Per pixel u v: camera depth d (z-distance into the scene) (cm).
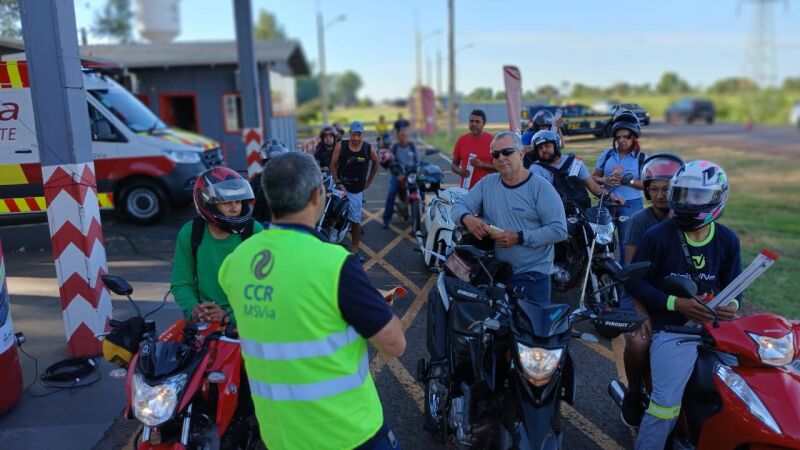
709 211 321
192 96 2048
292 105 2858
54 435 407
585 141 819
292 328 216
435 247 733
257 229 356
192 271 355
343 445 225
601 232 588
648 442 320
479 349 337
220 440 310
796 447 266
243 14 1270
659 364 321
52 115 486
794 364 303
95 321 514
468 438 329
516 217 414
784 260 1163
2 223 872
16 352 445
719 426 295
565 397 326
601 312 313
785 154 2917
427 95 2409
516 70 803
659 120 5419
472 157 730
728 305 317
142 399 275
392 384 487
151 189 1051
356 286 219
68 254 502
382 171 1139
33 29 477
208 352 305
